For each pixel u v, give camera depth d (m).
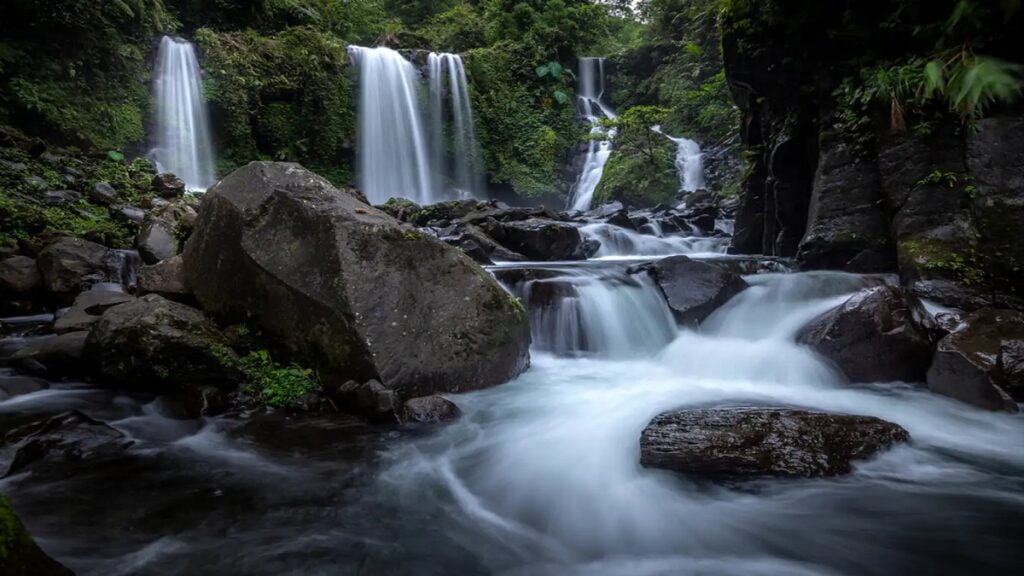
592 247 11.14
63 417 3.90
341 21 21.73
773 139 9.21
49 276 7.05
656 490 3.37
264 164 5.25
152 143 13.91
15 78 10.93
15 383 4.61
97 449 3.69
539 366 5.80
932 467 3.55
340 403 4.45
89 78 12.55
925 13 6.42
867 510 3.12
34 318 6.90
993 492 3.28
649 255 12.03
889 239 6.93
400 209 12.98
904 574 2.60
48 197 8.82
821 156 7.70
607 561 2.75
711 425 3.66
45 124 11.36
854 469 3.46
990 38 5.00
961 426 4.13
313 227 4.73
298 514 3.09
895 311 4.99
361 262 4.59
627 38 32.91
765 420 3.68
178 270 5.74
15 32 11.31
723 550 2.84
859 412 4.38
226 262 5.12
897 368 4.93
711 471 3.44
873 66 7.05
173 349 4.47
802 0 7.55
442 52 24.23
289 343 4.80
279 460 3.70
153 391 4.59
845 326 5.11
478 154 21.75
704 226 14.53
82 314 5.73
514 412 4.55
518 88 23.66
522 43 24.53
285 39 17.42
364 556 2.74
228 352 4.62
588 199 21.33
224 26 17.12
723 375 5.50
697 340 6.21
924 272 5.96
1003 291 5.67
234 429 4.12
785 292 6.51
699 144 20.78
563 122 23.73
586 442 4.02
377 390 4.26
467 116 21.69
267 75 16.66
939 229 6.20
